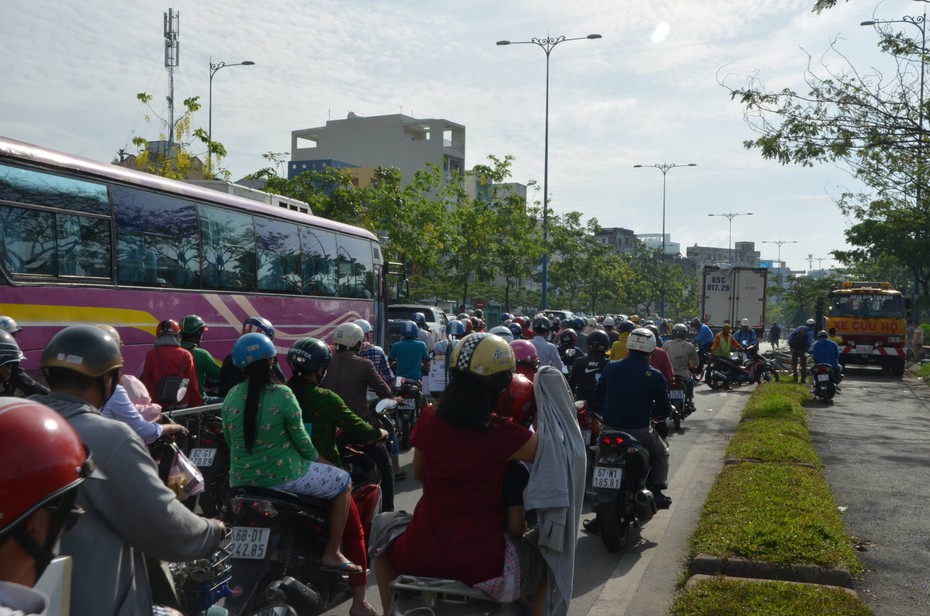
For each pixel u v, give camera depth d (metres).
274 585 4.36
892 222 26.59
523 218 38.97
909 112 15.34
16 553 1.74
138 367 9.40
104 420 2.45
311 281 13.84
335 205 31.47
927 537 7.27
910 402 18.97
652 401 7.25
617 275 70.06
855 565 6.13
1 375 4.64
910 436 13.29
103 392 2.60
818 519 6.96
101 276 8.90
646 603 5.64
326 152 78.06
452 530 3.34
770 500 7.60
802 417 14.32
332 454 5.43
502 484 3.38
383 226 32.56
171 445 4.44
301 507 4.66
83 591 2.30
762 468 9.26
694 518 7.97
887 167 17.80
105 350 2.57
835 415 16.14
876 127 15.48
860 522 7.78
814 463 9.88
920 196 22.75
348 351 7.04
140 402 5.05
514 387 3.69
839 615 4.93
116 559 2.38
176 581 3.48
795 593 5.32
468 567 3.27
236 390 4.71
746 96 15.93
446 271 39.06
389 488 7.01
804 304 74.56
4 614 1.58
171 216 10.16
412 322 11.48
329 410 5.36
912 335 34.81
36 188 8.08
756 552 6.12
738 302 31.56
